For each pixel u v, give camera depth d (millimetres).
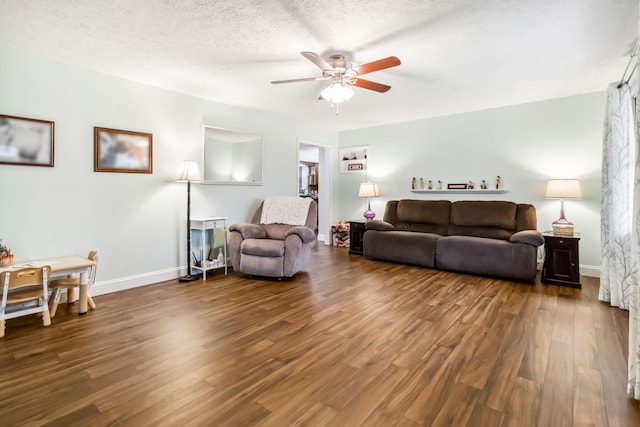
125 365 1940
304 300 3123
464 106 4617
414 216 5066
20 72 2791
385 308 2900
